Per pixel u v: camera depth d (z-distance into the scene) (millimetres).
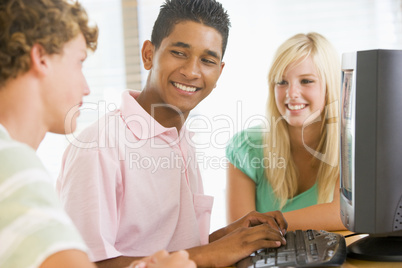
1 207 536
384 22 2492
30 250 511
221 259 1013
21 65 664
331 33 2500
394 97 974
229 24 1486
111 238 1103
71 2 763
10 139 610
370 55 965
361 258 976
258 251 1036
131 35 2520
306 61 1833
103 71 2529
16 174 558
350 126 1019
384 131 971
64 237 528
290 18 2494
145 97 1461
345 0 2484
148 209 1223
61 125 728
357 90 982
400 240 1016
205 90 1463
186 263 634
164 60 1418
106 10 2516
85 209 1058
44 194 557
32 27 673
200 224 1412
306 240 1074
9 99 670
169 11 1416
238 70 2486
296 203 1834
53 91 701
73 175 1095
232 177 1853
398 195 989
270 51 2486
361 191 988
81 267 521
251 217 1278
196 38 1394
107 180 1110
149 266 651
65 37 708
